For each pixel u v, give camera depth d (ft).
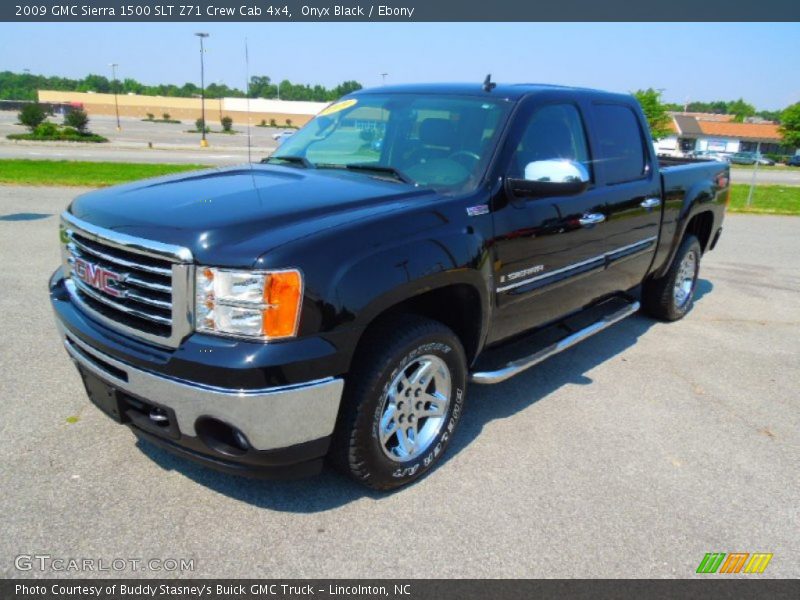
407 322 9.84
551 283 12.92
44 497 9.71
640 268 16.98
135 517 9.39
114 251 9.14
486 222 10.90
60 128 143.54
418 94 13.57
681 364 16.69
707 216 20.45
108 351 9.04
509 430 12.61
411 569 8.66
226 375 8.05
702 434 12.86
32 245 25.89
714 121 299.58
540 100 12.85
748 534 9.75
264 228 8.69
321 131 14.08
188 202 9.56
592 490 10.68
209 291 8.23
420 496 10.30
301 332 8.32
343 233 8.88
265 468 8.80
